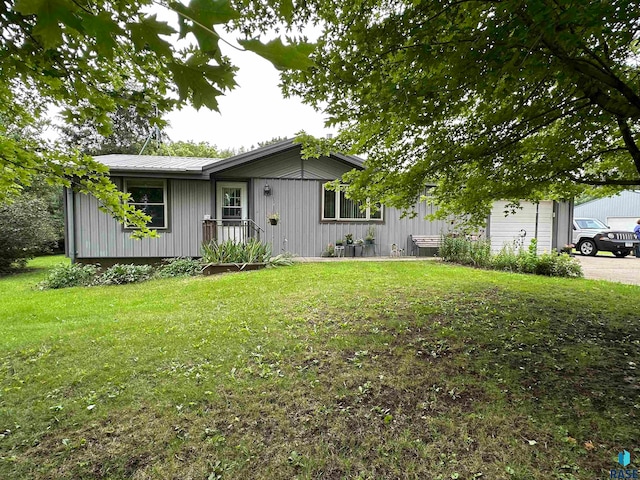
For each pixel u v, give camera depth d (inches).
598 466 64.6
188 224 333.1
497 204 384.8
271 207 350.6
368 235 369.1
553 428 75.5
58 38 24.7
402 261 323.9
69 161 77.0
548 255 269.9
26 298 214.7
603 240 430.3
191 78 30.2
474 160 132.3
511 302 175.6
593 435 73.0
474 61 78.7
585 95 98.1
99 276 280.4
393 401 88.0
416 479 63.4
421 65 87.1
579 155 133.5
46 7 23.5
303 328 139.9
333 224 364.2
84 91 59.7
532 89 99.3
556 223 395.5
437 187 172.6
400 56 89.0
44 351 120.6
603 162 149.6
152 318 157.8
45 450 71.7
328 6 87.1
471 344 122.6
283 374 102.3
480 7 77.5
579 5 57.6
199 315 160.6
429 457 68.6
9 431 77.5
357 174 145.9
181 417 82.0
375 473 65.1
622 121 111.8
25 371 105.7
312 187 358.9
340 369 105.1
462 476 63.6
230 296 195.9
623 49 88.5
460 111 109.9
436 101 92.8
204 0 23.5
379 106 98.3
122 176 307.9
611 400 85.6
